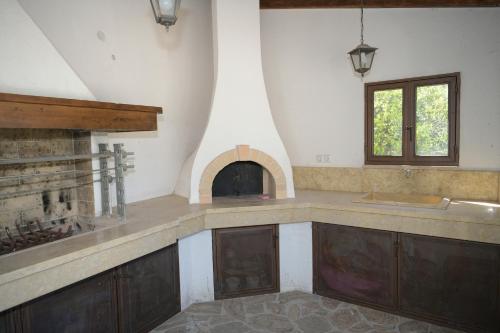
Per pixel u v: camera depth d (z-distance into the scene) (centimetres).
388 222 262
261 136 317
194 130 378
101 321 211
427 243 250
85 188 260
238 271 298
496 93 292
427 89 325
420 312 257
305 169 385
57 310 187
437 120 322
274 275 306
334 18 359
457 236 238
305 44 373
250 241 297
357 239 279
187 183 329
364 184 354
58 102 191
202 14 375
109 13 291
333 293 296
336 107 368
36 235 214
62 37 257
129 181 316
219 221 285
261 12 379
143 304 240
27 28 196
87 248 188
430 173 320
